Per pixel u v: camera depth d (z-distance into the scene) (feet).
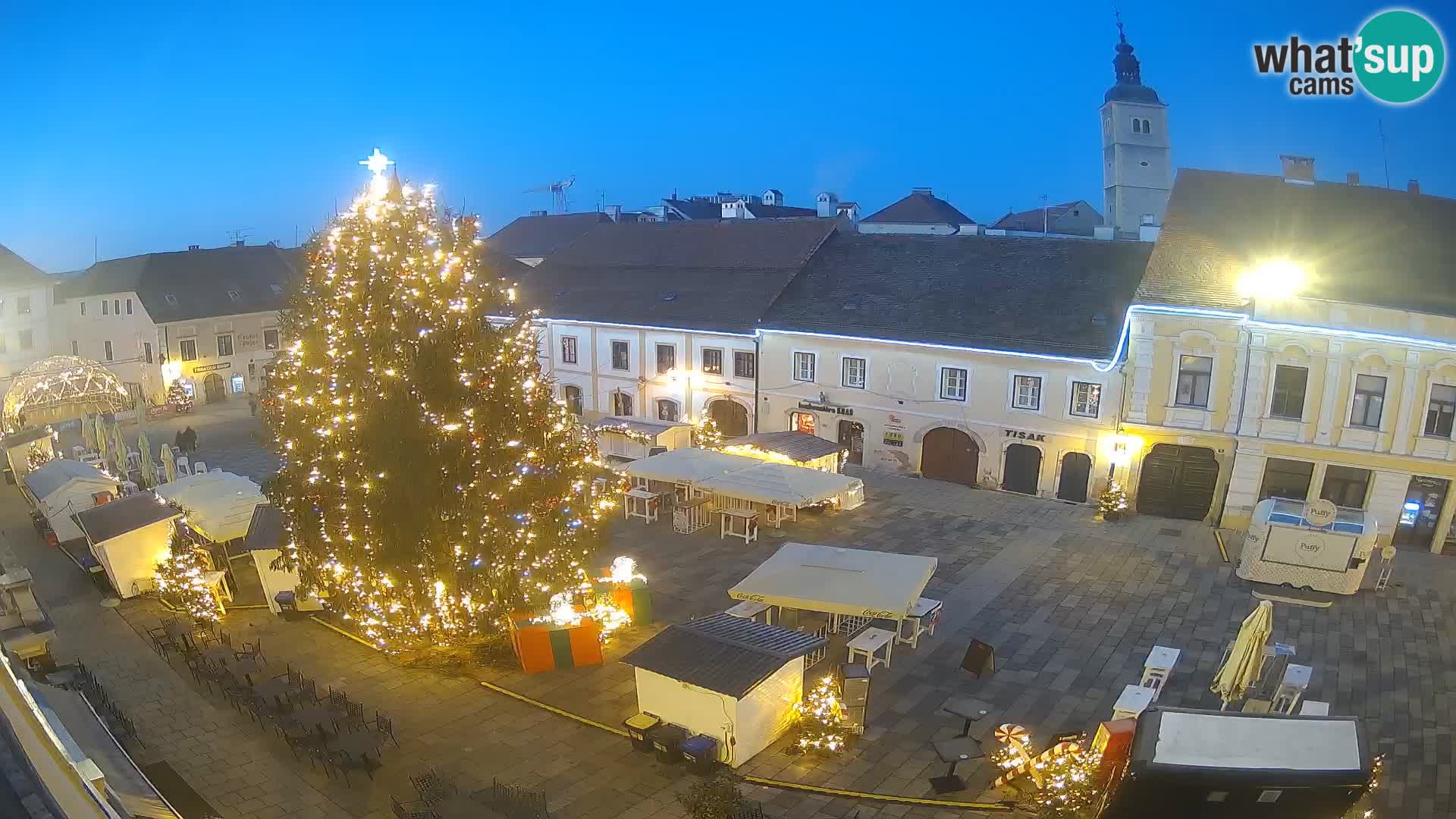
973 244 131.34
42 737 21.63
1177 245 105.60
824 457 111.24
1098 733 52.44
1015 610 78.95
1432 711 62.44
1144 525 101.24
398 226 63.05
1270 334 94.94
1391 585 84.48
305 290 66.95
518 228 248.11
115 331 188.03
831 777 54.44
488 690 65.26
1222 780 33.76
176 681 66.33
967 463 117.60
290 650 71.67
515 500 65.26
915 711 62.39
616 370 148.87
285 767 55.21
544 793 52.44
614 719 61.16
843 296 130.62
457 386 62.75
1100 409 105.91
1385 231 103.35
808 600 66.69
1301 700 62.80
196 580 77.25
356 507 63.46
